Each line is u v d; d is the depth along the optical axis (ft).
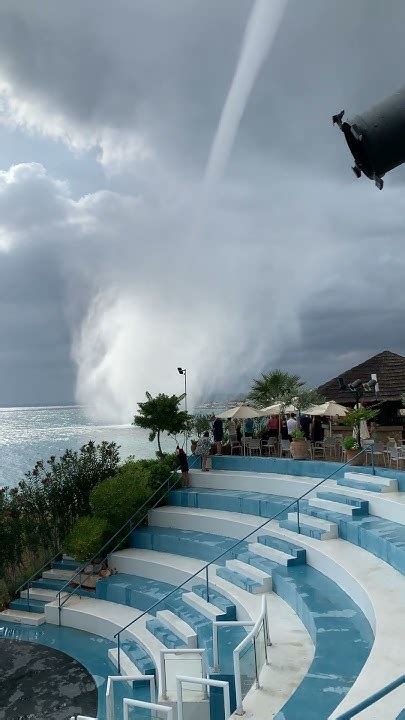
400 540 45.50
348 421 70.54
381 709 24.02
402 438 87.35
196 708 32.94
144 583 64.90
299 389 95.35
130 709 31.99
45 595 67.77
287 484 72.49
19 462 204.13
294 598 45.16
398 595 38.32
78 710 42.98
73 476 83.05
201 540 67.87
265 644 36.70
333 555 48.16
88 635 59.52
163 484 79.56
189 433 100.78
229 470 86.74
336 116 9.45
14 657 54.08
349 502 57.72
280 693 31.96
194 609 52.54
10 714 42.70
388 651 30.17
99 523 72.13
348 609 40.86
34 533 77.15
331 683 30.73
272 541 57.16
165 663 37.35
